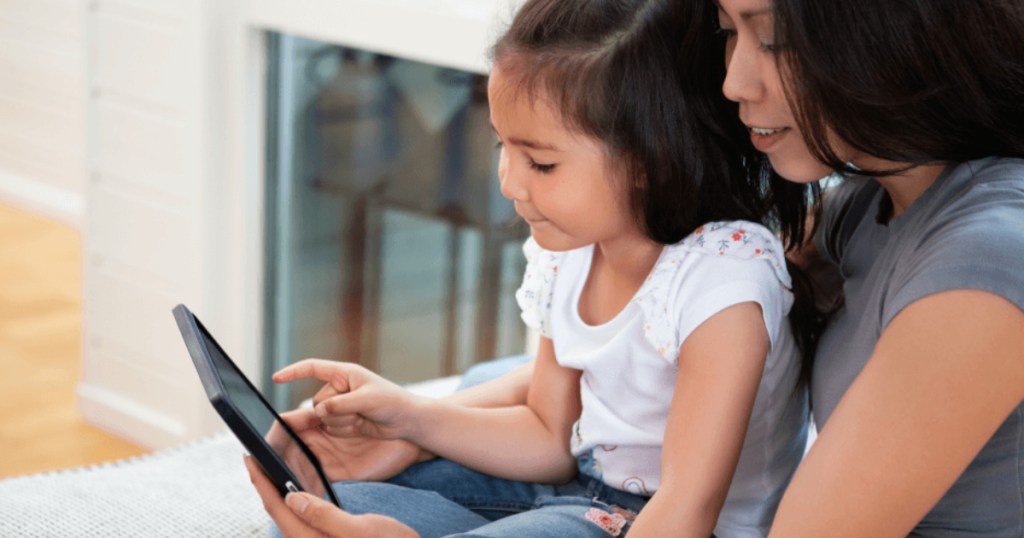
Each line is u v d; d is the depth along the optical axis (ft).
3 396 9.12
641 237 3.69
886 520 2.90
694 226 3.58
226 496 4.57
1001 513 3.15
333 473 4.03
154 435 8.44
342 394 3.96
